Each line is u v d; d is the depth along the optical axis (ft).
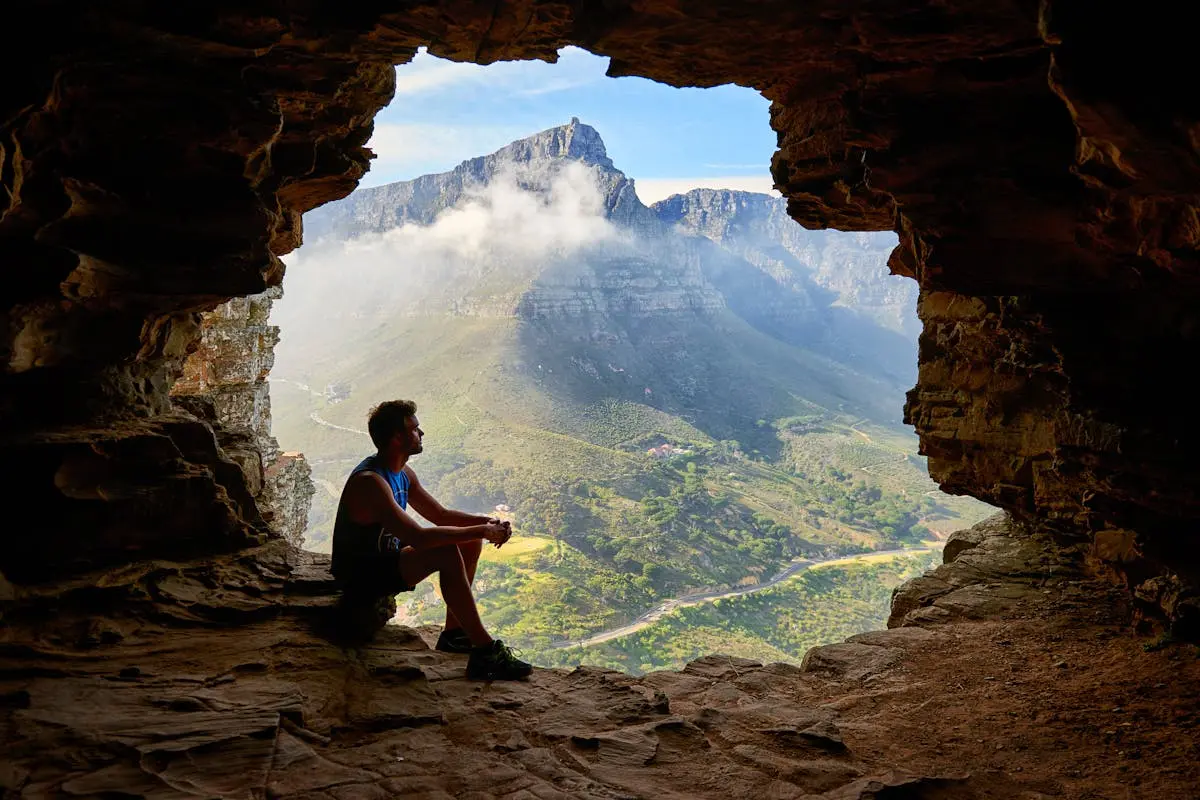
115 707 16.51
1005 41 20.18
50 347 24.66
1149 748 18.63
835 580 441.27
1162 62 13.85
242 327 77.87
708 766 16.37
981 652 27.07
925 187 24.26
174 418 28.30
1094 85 14.51
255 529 28.14
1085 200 20.49
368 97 29.07
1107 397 24.50
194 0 20.22
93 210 22.82
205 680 18.29
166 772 14.05
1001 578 35.27
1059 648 26.84
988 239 24.34
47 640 19.98
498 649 20.92
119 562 23.59
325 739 16.15
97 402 26.55
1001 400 36.63
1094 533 31.24
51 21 19.43
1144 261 20.52
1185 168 15.12
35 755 14.25
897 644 28.45
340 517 21.86
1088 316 24.61
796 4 20.45
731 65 24.68
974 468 38.96
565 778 15.23
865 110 23.73
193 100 22.39
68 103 20.74
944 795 15.72
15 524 22.24
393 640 22.72
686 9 20.92
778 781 15.87
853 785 15.55
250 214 24.80
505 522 21.77
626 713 18.69
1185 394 22.25
